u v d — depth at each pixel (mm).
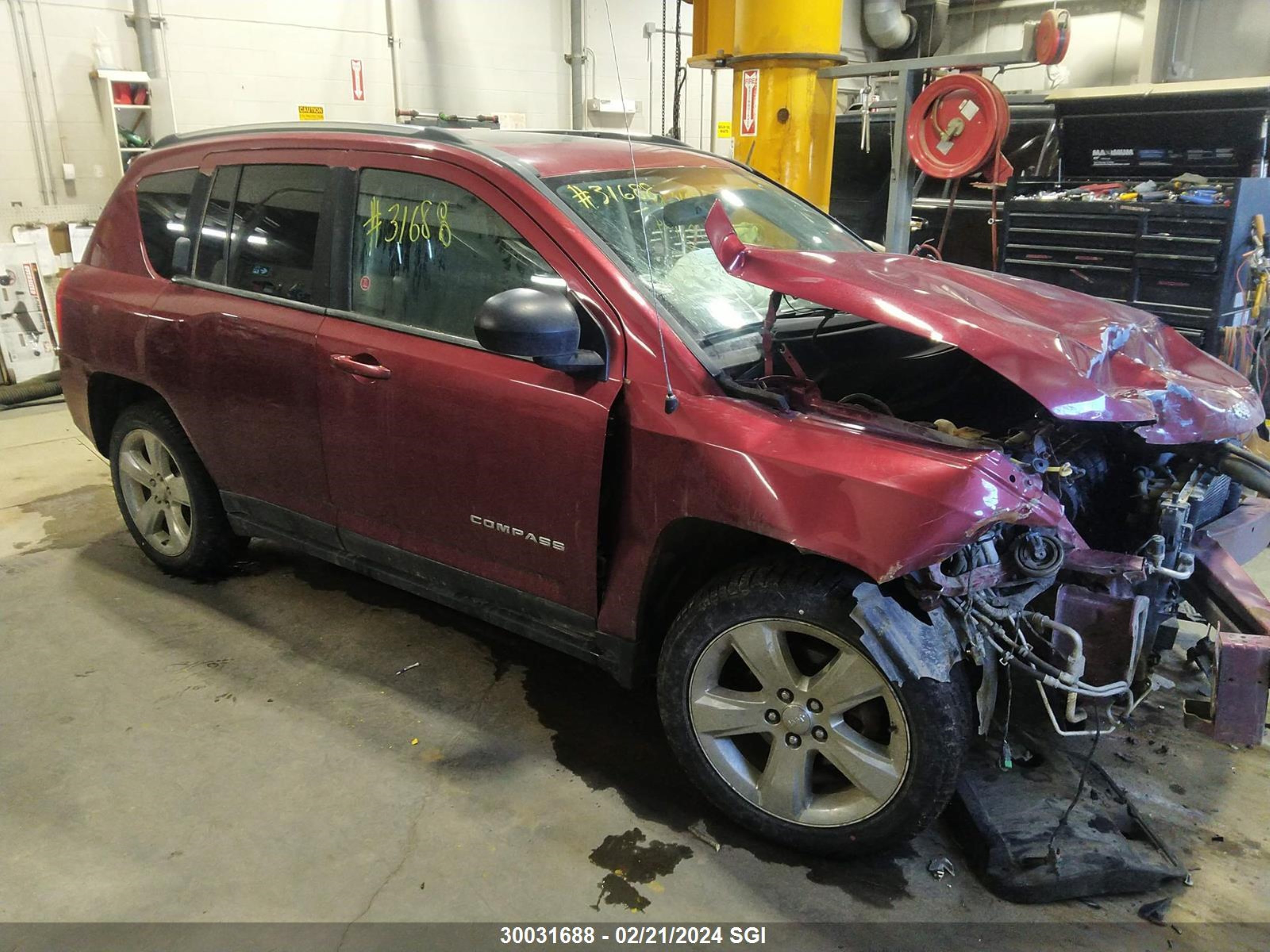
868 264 2307
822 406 2084
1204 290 4145
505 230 2406
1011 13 9734
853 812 2098
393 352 2539
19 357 6230
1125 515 2447
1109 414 1947
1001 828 2174
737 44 4898
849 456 1917
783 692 2104
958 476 1812
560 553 2350
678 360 2148
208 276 3057
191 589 3504
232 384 2945
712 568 2354
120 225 3354
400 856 2197
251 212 2955
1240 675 2082
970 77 4426
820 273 2084
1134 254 4297
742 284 2568
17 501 4406
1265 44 8242
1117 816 2254
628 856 2205
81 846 2225
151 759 2543
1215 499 2598
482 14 7785
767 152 5055
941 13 9922
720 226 2188
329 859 2186
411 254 2570
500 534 2453
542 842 2246
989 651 2020
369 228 2658
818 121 5082
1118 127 4590
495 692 2871
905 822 2021
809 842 2154
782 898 2084
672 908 2053
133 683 2898
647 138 3188
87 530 4074
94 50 6234
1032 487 1903
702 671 2199
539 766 2525
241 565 3691
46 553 3828
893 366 2549
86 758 2541
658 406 2135
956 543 1800
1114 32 9086
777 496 1955
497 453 2367
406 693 2859
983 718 2045
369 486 2703
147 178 3309
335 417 2695
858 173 6855
